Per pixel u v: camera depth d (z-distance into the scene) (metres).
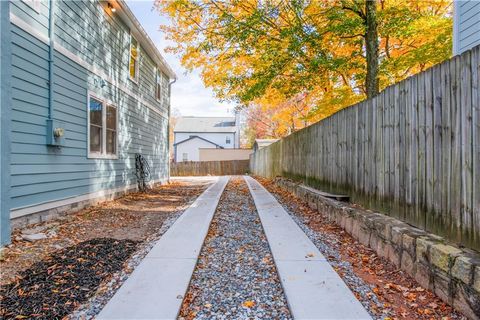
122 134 8.34
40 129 4.79
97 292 2.62
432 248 2.56
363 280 2.88
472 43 4.76
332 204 5.04
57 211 5.28
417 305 2.41
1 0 3.63
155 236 4.27
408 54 8.08
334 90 9.36
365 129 4.42
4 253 3.38
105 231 4.54
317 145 6.84
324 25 7.68
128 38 8.70
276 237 4.17
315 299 2.45
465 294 2.19
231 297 2.57
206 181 14.38
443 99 2.72
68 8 5.62
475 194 2.36
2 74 3.62
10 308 2.34
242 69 8.98
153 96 11.20
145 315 2.22
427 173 2.98
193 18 8.14
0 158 3.56
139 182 9.41
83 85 6.18
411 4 8.41
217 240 4.14
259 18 7.12
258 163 18.58
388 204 3.76
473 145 2.38
